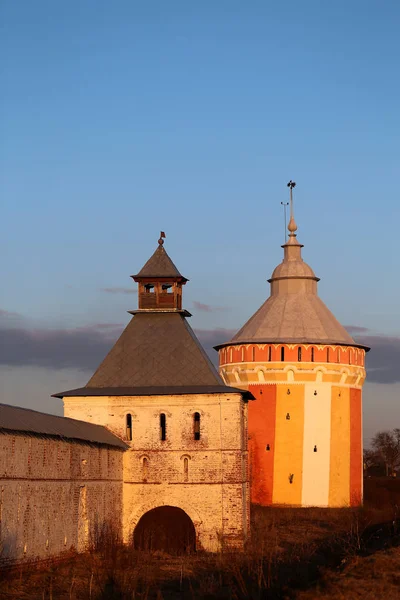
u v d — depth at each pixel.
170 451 76.00
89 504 67.69
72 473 64.50
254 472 115.75
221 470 75.44
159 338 80.56
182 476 75.69
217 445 75.75
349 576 57.66
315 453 115.94
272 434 116.12
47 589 53.22
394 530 81.06
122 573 57.97
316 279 125.12
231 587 56.28
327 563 65.06
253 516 100.81
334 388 117.69
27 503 57.31
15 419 57.12
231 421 75.94
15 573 55.47
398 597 52.62
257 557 64.00
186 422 76.31
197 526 74.94
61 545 62.22
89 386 79.06
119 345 80.69
